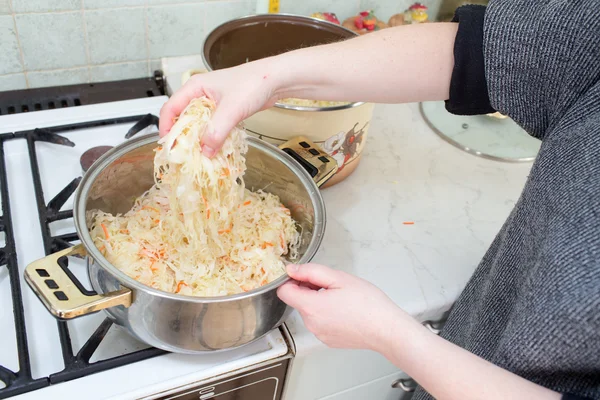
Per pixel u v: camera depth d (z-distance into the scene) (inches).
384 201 38.0
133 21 41.4
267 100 26.2
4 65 39.7
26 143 36.3
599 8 20.7
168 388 25.0
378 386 37.2
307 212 30.0
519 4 23.0
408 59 26.2
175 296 21.6
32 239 30.8
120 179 30.2
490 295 24.9
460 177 41.4
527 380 19.3
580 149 20.1
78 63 42.0
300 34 38.5
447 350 20.1
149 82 44.9
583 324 17.6
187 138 24.1
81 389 24.0
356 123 34.4
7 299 27.9
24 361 24.3
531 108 23.6
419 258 34.0
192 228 27.1
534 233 21.6
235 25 36.4
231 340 24.4
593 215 18.4
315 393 34.3
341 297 22.0
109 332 27.1
